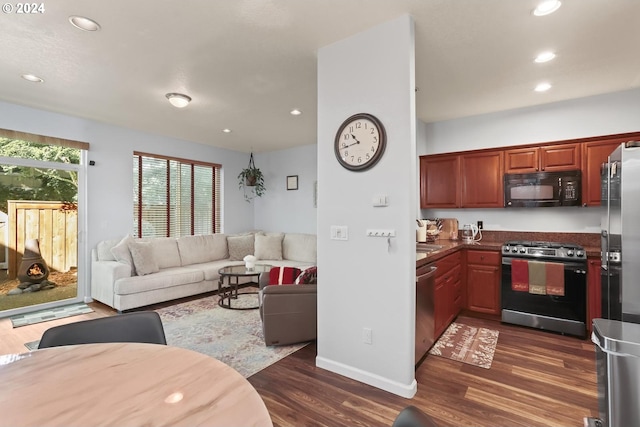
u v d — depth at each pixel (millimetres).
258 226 6785
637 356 1438
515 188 3730
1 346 2969
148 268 4254
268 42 2418
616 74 2982
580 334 3062
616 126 3418
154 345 1227
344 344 2385
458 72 2930
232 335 3166
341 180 2393
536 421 1858
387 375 2188
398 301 2137
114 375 996
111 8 2002
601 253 2758
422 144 4453
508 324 3459
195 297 4676
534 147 3656
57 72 2908
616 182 2277
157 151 5195
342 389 2197
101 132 4516
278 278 3426
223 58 2660
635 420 1448
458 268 3607
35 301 4039
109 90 3330
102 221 4535
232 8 2016
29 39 2357
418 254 2652
